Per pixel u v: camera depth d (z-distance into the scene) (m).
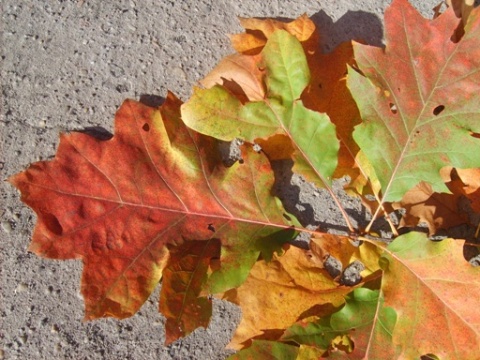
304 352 0.38
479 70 0.36
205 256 0.38
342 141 0.39
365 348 0.37
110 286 0.37
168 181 0.38
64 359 0.40
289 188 0.41
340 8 0.41
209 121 0.37
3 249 0.40
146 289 0.37
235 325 0.40
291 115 0.37
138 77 0.41
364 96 0.36
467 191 0.39
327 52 0.41
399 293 0.37
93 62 0.41
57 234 0.37
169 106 0.38
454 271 0.36
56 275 0.40
